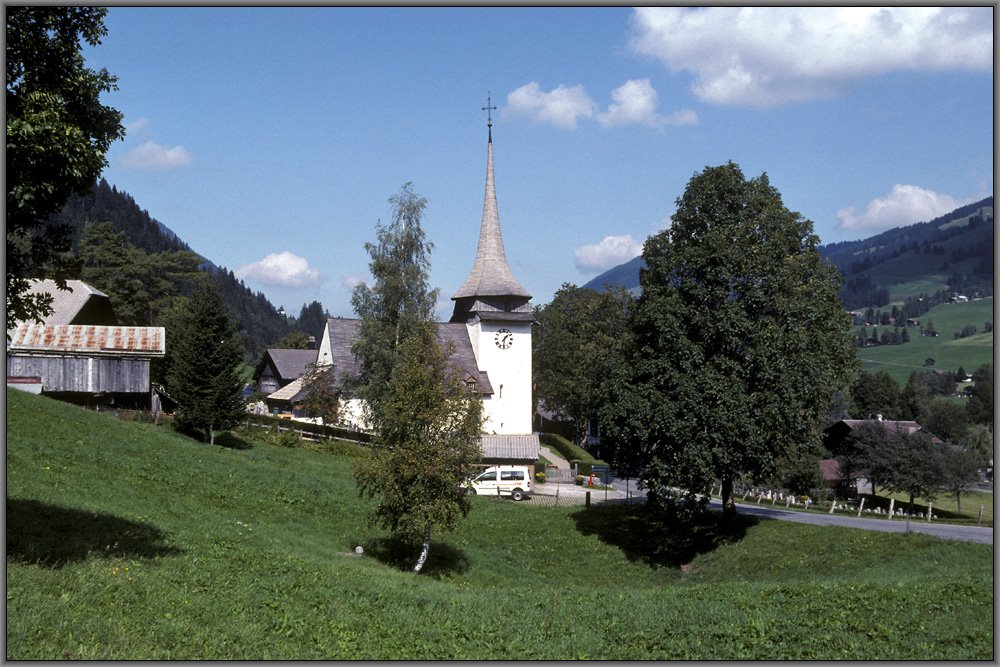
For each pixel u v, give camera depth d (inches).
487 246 3612.2
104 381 2176.4
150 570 786.2
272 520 1365.7
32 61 644.7
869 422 2842.0
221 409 2191.2
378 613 773.9
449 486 1243.8
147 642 566.3
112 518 991.0
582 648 672.4
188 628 613.0
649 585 1378.0
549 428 4817.9
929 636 689.6
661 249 1605.6
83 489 1137.4
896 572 1151.0
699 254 1498.5
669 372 1457.9
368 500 1680.6
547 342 4173.2
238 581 813.9
